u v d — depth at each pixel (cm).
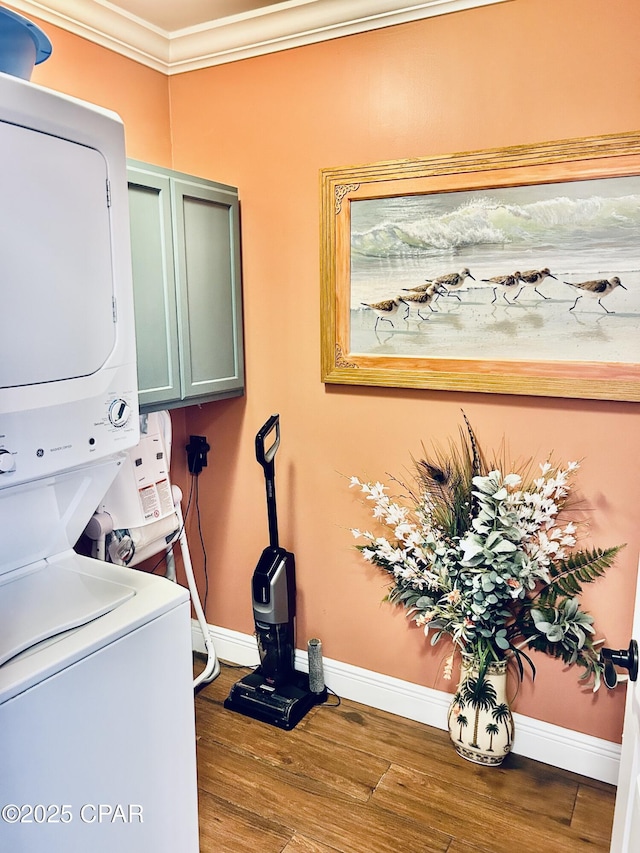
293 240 229
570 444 194
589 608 197
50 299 125
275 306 237
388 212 207
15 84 113
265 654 237
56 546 154
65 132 124
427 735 225
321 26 209
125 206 142
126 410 146
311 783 201
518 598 199
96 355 137
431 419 214
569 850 176
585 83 176
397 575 216
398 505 224
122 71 225
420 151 202
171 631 139
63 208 125
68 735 117
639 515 187
